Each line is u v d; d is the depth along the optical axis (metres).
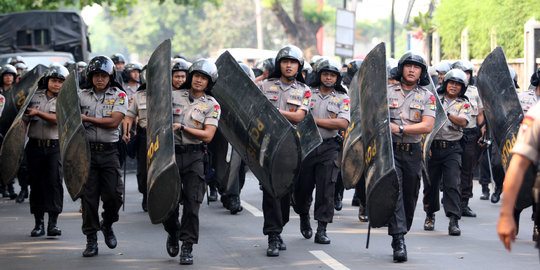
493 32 32.31
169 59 11.55
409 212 13.16
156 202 11.57
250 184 25.02
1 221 16.98
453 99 15.67
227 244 14.15
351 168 14.94
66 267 12.12
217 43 118.81
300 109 13.53
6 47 39.91
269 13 115.12
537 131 6.84
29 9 51.16
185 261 12.25
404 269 11.91
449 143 15.30
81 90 13.08
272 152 12.36
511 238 6.89
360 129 14.68
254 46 118.94
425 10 47.94
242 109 12.92
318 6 75.62
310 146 13.45
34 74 17.58
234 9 116.88
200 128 12.25
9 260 12.68
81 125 12.26
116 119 12.80
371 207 12.02
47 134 14.46
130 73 20.64
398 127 12.67
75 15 40.44
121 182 13.07
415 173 12.98
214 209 19.02
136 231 15.64
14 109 17.64
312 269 11.94
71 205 19.73
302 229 14.48
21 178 20.23
